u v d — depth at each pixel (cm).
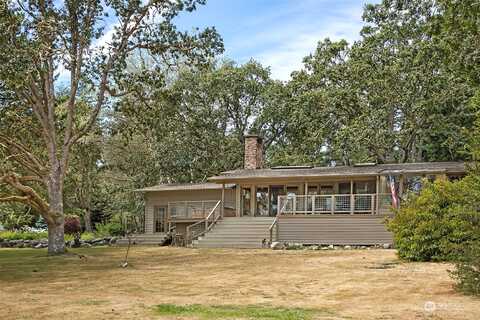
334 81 3681
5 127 2298
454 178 2750
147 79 2469
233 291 1072
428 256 1568
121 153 4044
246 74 4247
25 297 1023
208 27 2373
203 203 3228
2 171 2098
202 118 4056
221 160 4072
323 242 2631
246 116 4338
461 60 1886
